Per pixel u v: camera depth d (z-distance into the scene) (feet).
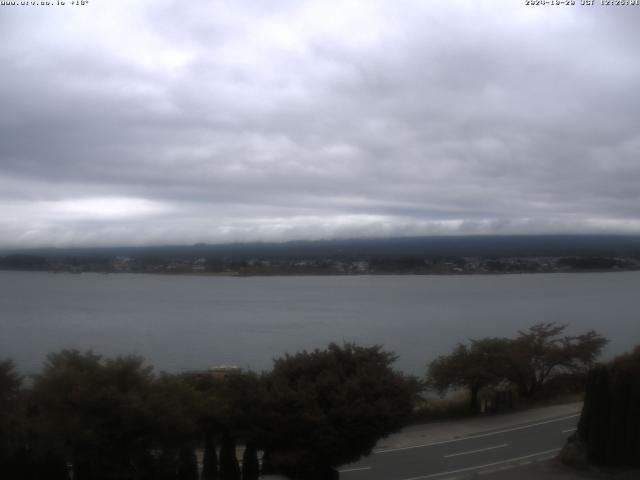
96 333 298.76
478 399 118.52
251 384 67.72
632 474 75.31
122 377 60.03
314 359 74.08
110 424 56.39
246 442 66.13
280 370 72.90
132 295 576.61
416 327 333.42
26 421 55.83
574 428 99.71
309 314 410.11
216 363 197.88
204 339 273.95
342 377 71.15
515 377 120.47
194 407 62.49
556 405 116.98
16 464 56.59
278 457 64.13
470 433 96.63
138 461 58.03
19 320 355.56
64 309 427.33
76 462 56.75
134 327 329.31
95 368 60.70
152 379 63.21
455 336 284.00
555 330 157.99
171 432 58.29
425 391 124.36
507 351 118.11
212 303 500.33
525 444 90.07
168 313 412.16
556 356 128.36
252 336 290.97
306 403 65.98
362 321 366.43
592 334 146.41
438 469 77.82
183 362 201.46
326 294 609.83
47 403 56.80
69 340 269.44
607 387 77.97
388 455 84.58
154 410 57.67
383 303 499.92
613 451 77.20
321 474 67.21
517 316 392.06
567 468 77.71
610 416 77.61
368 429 66.08
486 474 75.66
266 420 65.31
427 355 213.05
